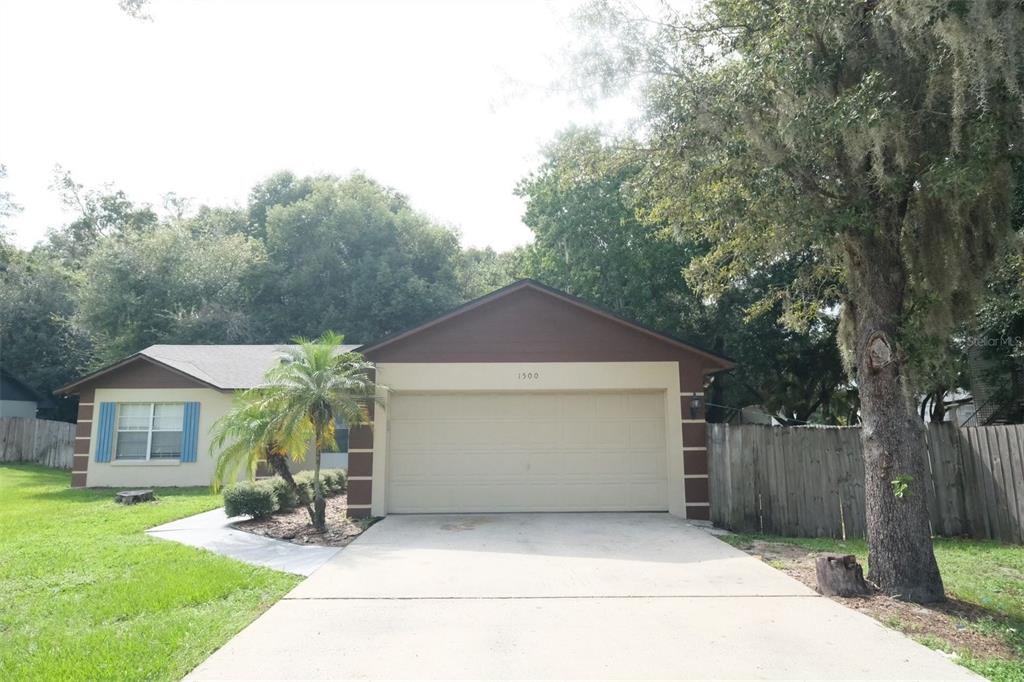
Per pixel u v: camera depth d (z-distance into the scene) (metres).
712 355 12.50
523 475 12.48
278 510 12.23
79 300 32.16
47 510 12.80
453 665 5.04
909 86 7.02
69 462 22.69
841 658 5.18
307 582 7.43
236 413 11.45
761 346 21.17
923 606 6.51
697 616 6.21
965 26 5.97
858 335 7.38
